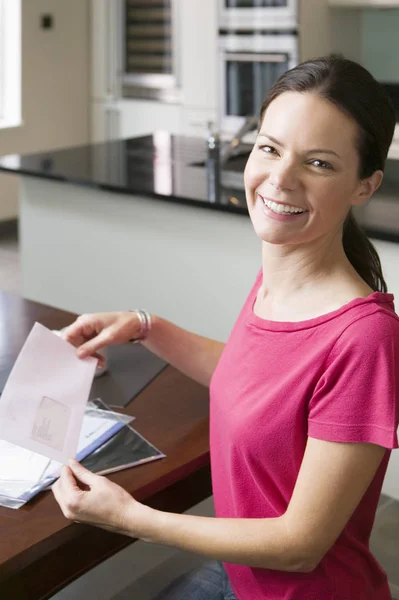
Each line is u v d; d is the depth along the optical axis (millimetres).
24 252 3826
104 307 3588
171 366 1899
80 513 1276
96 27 6469
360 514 1290
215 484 1423
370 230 2533
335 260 1275
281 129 1190
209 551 1209
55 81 6387
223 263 3100
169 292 3320
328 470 1154
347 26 5691
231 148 3602
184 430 1613
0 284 5152
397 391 1165
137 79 6281
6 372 1839
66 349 1550
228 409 1318
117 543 1388
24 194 3736
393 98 5699
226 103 5730
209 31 5711
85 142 6742
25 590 1261
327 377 1163
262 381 1268
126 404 1713
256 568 1317
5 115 6281
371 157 1209
